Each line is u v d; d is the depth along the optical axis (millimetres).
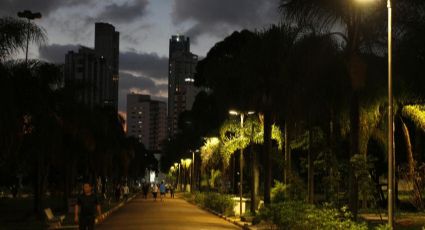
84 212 17359
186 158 98812
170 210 47062
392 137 15086
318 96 23203
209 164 65625
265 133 32562
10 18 19516
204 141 70312
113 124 69188
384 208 36625
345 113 24938
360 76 20625
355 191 20766
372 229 21500
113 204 53875
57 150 34219
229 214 36781
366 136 27391
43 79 27172
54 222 29062
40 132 29719
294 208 22750
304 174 48000
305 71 22047
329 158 25422
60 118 32188
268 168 32125
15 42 19344
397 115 31281
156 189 73375
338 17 20812
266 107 32531
